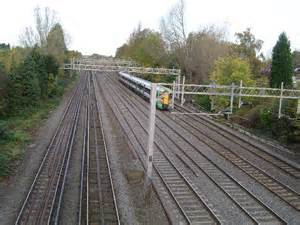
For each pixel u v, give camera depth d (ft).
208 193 73.26
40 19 247.91
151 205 67.00
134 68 223.30
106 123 140.46
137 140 115.14
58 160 91.25
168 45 268.00
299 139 109.70
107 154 97.91
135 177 79.82
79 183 76.23
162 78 251.80
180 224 59.77
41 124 135.13
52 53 235.20
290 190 74.79
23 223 58.34
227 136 123.65
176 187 76.13
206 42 229.45
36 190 71.82
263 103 145.89
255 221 60.49
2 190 71.97
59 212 62.39
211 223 60.29
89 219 60.18
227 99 147.74
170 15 255.91
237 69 147.33
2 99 141.18
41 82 182.09
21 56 214.90
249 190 74.74
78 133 122.52
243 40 229.25
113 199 68.28
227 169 88.38
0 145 103.40
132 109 174.29
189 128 135.85
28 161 90.38
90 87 277.44
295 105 132.26
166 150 104.58
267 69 215.31
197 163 92.63
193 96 205.87
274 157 99.04
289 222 61.62
